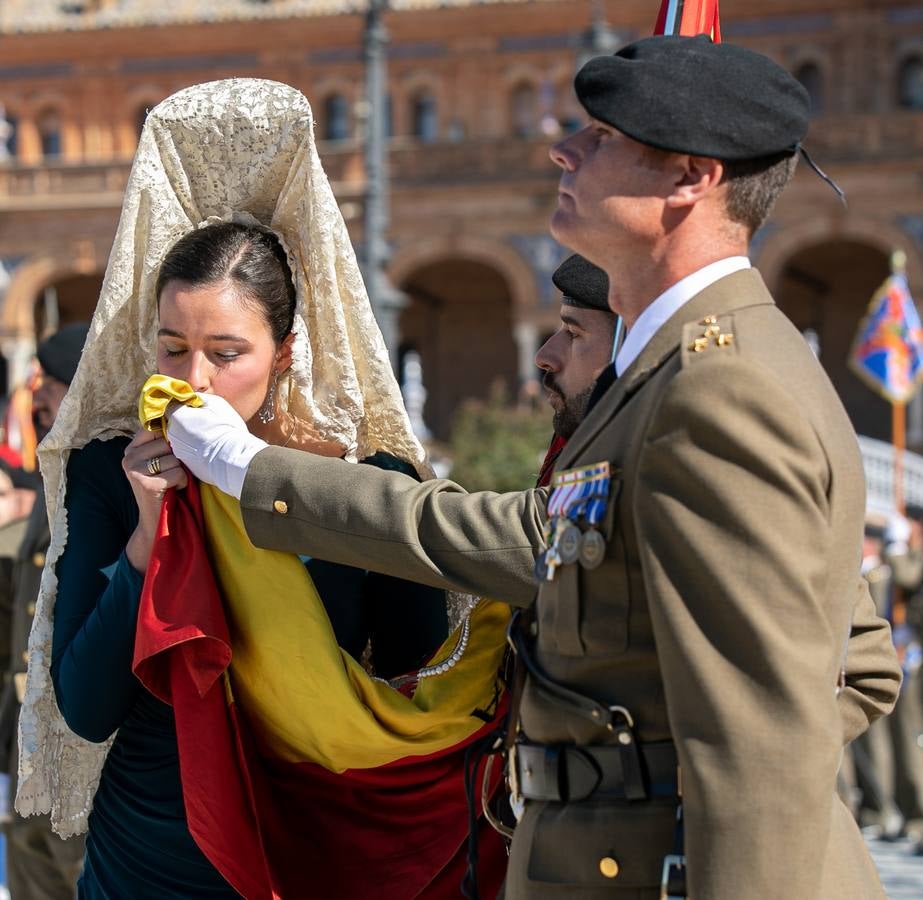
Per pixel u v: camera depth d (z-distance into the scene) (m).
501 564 3.01
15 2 48.00
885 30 43.56
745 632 2.33
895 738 13.86
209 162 3.55
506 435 24.11
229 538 3.30
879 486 33.75
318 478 3.14
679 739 2.38
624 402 2.63
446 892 3.51
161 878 3.41
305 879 3.39
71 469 3.55
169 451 3.33
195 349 3.41
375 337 3.63
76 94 47.56
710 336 2.52
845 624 2.50
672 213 2.62
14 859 5.92
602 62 2.63
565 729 2.66
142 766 3.45
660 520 2.42
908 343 22.53
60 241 45.94
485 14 45.34
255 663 3.31
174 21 46.38
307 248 3.56
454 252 44.19
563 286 3.82
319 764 3.43
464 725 3.38
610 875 2.56
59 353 6.24
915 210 41.59
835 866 2.62
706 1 3.42
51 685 3.46
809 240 42.16
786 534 2.36
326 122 46.78
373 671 3.82
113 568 3.46
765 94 2.59
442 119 46.09
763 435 2.38
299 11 46.00
